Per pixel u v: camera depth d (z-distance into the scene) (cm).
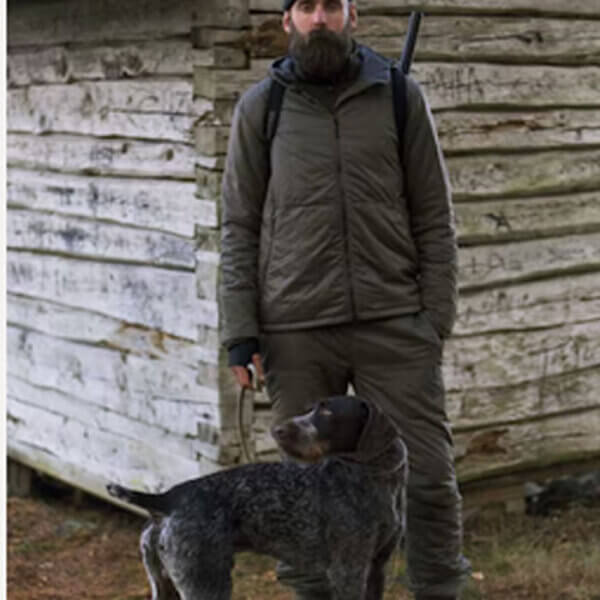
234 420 859
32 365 1075
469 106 922
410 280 641
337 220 619
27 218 1059
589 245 994
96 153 962
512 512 995
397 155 631
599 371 1006
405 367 636
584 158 985
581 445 1001
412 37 691
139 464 952
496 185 939
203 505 575
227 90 830
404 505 605
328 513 586
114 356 968
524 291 961
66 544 982
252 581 855
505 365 955
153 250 911
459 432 940
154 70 889
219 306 846
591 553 891
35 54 1028
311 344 630
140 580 886
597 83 985
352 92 619
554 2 955
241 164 636
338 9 609
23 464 1127
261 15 834
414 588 665
